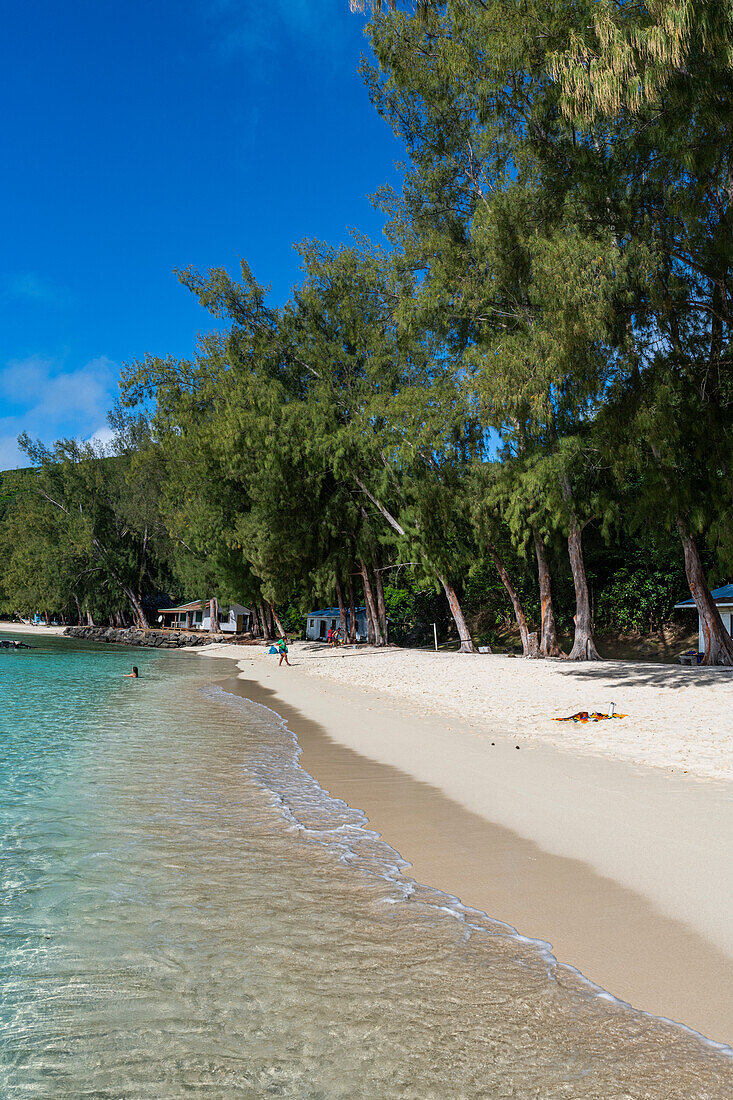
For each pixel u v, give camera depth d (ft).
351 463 119.85
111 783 31.76
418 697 64.69
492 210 66.23
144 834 23.99
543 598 99.96
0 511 362.12
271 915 17.26
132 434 246.06
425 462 104.37
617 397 56.80
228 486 160.86
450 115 76.23
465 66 61.36
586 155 53.93
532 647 101.14
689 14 37.01
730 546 60.54
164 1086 10.92
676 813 24.45
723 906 17.16
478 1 59.77
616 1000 13.19
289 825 24.91
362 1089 10.73
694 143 46.93
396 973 14.33
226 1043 12.03
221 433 127.75
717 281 53.88
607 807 25.46
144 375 141.79
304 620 224.94
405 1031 12.25
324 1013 12.89
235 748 40.93
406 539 117.70
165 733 47.01
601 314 49.88
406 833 23.72
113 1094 10.73
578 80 41.73
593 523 114.21
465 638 119.03
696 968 14.34
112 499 263.08
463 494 99.30
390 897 18.29
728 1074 10.96
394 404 93.91
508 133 68.49
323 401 118.42
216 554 172.35
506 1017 12.65
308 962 14.88
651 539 79.20
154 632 246.47
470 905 17.66
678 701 50.34
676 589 115.14
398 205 89.40
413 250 85.40
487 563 132.46
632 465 70.44
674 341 56.95
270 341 126.11
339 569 143.84
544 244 54.49
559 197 58.80
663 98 44.88
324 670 103.86
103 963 14.93
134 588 278.05
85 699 69.72
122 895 18.60
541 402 58.70
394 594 178.40
